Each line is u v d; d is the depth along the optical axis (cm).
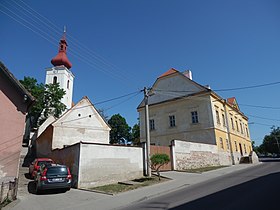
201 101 3011
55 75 5372
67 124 2648
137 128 6291
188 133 3036
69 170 1459
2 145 1214
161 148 2012
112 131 6288
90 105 2919
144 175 1731
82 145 1437
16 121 1280
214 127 2825
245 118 4441
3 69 1279
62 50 5750
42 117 4491
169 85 3447
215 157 2705
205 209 700
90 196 1147
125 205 930
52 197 1149
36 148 3319
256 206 678
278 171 1563
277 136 7394
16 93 1322
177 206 788
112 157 1560
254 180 1230
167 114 3334
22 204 1002
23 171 2116
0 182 1157
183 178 1603
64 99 5259
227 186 1112
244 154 3759
